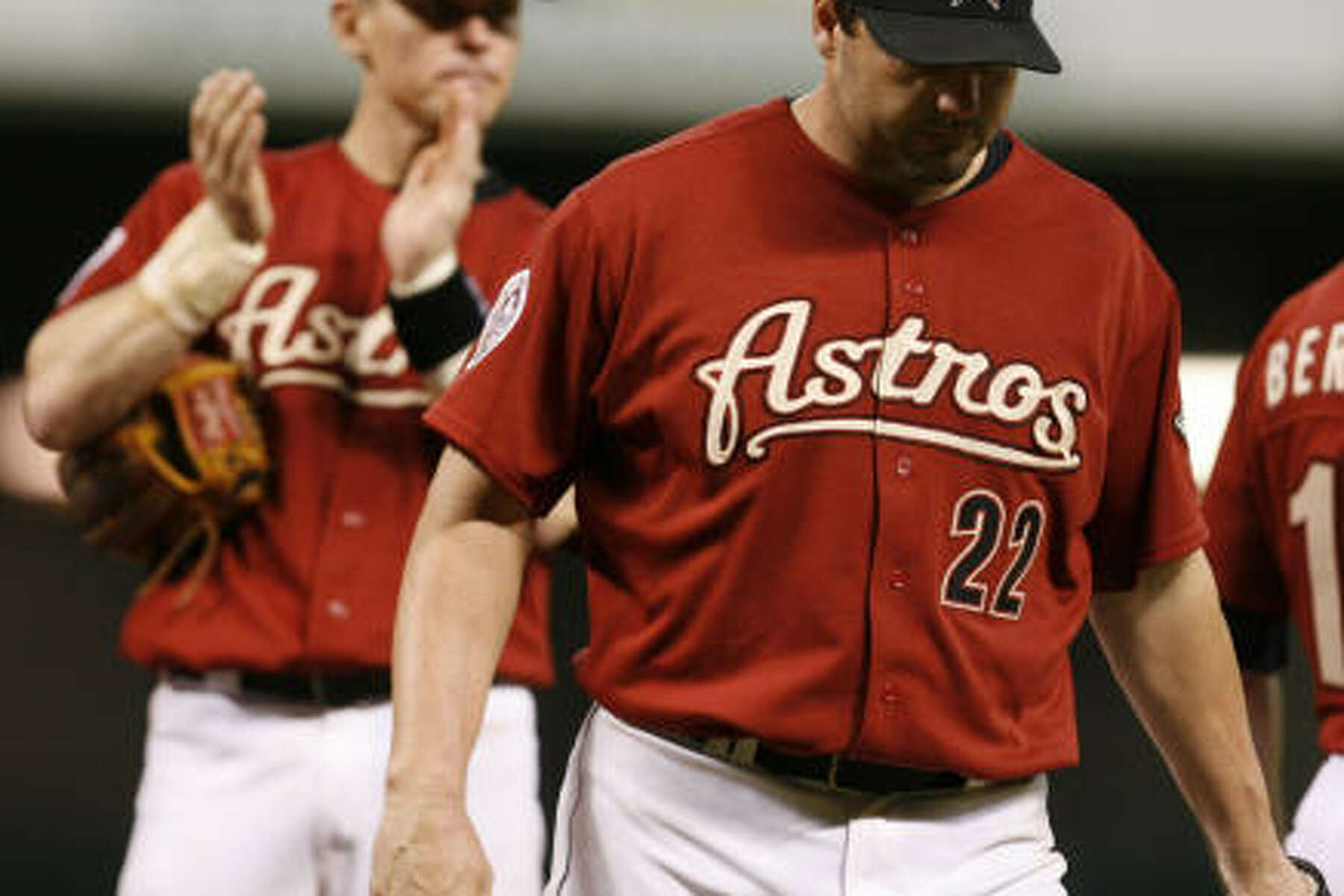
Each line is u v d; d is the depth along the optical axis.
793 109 9.95
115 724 30.75
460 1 14.86
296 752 14.60
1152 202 31.64
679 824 9.95
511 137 28.94
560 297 9.77
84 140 29.36
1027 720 10.09
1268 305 32.69
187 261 14.51
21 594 31.08
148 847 14.71
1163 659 10.62
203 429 14.51
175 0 28.06
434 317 14.41
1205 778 10.68
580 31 28.77
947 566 9.71
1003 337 9.71
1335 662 13.09
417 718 9.66
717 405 9.58
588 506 10.18
